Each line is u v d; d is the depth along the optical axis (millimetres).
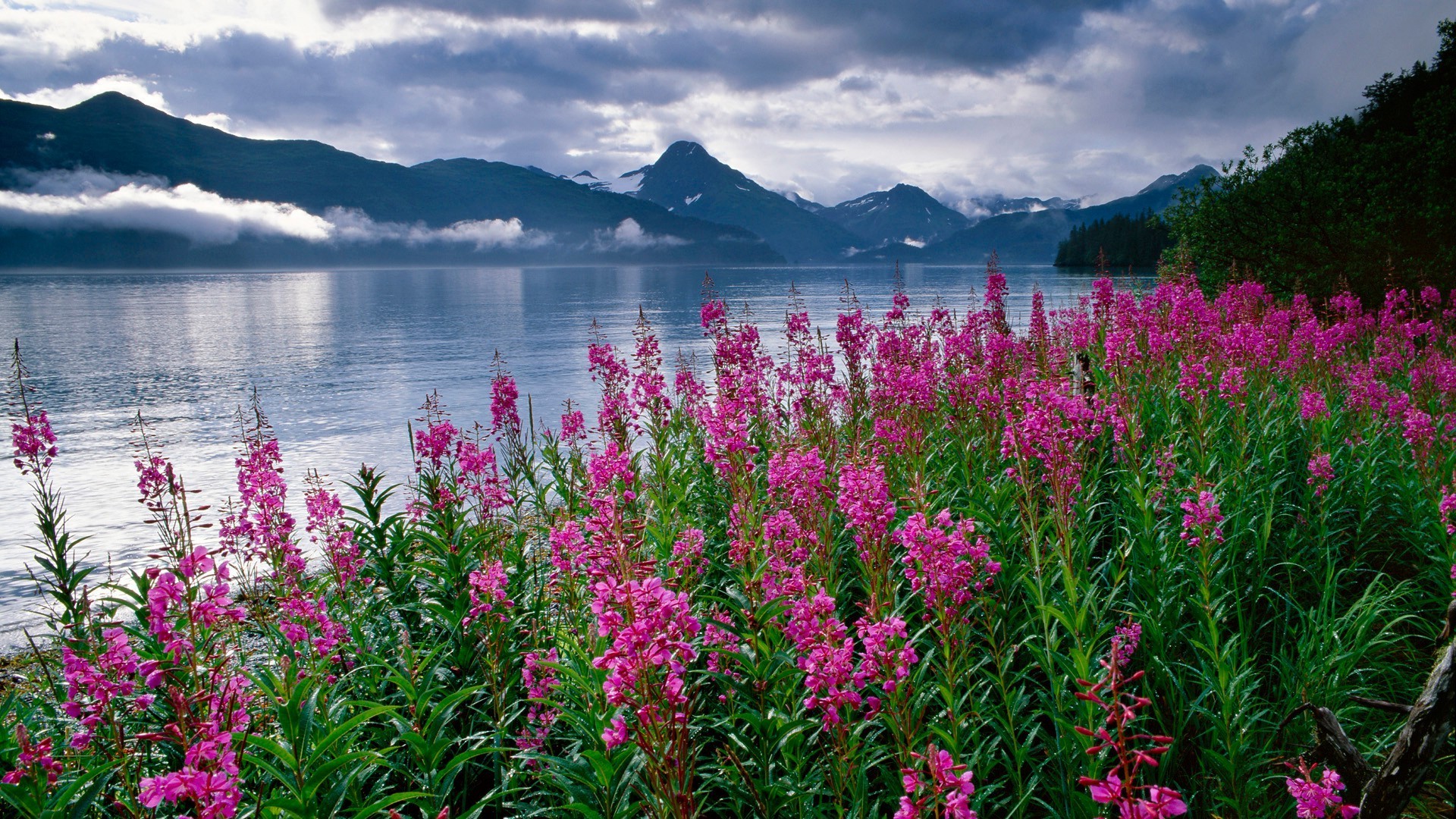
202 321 96000
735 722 4891
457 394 36094
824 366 11453
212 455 24109
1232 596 6238
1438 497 6699
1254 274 25531
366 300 152500
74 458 23859
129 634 5336
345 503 16422
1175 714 5000
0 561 14586
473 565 6605
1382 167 24531
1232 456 7883
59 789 3842
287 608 5562
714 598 6008
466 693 4418
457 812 5105
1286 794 4750
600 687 4191
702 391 12242
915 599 5871
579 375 41656
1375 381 9508
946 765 2666
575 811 4141
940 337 13859
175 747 4516
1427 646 6266
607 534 3836
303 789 3562
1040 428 6160
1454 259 21719
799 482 5895
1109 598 5199
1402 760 2973
